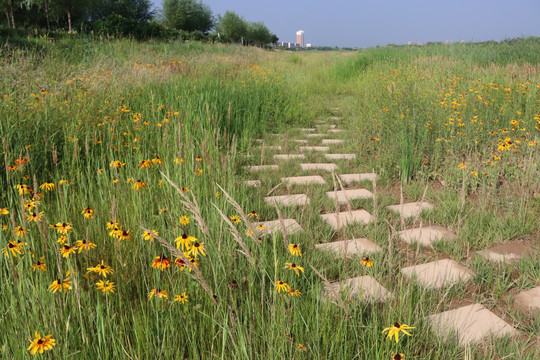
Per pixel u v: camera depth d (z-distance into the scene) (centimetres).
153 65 1034
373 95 898
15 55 681
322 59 2164
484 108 657
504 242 338
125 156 439
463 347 209
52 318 172
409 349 198
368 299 243
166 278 231
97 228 273
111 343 180
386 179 496
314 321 203
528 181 433
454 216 379
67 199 320
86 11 3180
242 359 174
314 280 259
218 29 5441
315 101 1092
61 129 459
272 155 595
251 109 790
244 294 229
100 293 210
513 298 259
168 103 659
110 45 1319
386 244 324
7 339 174
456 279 278
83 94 571
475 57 1277
